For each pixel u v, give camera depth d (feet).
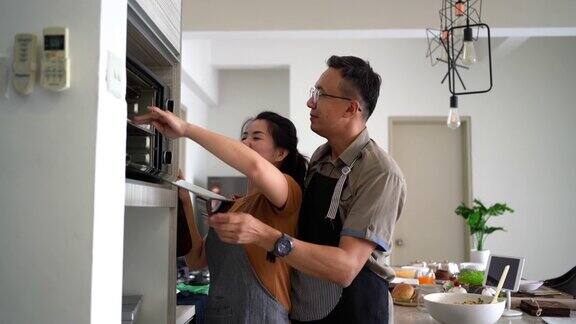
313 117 4.83
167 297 4.58
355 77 4.66
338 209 4.55
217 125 22.66
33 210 2.84
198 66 17.78
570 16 12.98
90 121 2.83
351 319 4.42
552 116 18.98
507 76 19.06
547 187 18.85
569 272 10.09
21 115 2.86
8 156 2.86
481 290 7.03
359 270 4.24
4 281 2.83
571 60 19.12
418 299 6.65
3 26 2.89
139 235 4.63
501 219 18.84
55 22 2.87
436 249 19.21
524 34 13.52
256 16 13.29
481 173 18.86
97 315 2.86
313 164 5.07
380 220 4.26
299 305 4.59
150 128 4.20
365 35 13.57
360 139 4.70
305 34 13.48
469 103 19.04
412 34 13.52
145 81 4.17
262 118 5.15
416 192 19.34
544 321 5.88
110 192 3.01
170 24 4.47
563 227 18.78
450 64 9.34
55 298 2.79
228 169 22.48
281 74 22.76
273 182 4.11
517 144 18.94
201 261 5.56
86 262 2.79
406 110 19.02
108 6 2.96
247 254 4.56
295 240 3.98
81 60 2.84
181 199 5.36
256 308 4.47
